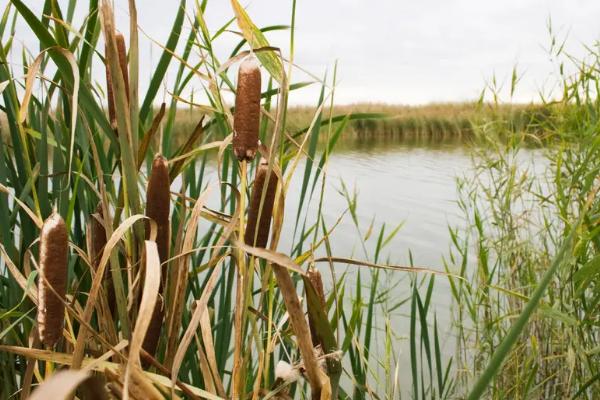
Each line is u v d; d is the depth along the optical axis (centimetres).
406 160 1878
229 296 181
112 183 160
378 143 2988
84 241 174
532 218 432
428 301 266
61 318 100
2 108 166
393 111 3388
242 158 111
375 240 744
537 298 82
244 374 126
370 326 234
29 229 163
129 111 122
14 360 167
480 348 338
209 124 178
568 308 248
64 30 159
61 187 156
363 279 535
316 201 1065
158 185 121
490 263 461
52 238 98
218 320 189
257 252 108
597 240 240
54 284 98
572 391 285
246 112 110
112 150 166
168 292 132
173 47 158
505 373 327
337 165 1717
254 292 175
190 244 127
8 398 156
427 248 696
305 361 113
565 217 267
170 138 176
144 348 125
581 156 335
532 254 368
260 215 116
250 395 135
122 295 119
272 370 200
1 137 154
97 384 86
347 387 315
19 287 159
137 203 122
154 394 99
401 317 455
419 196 1103
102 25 111
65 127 162
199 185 194
